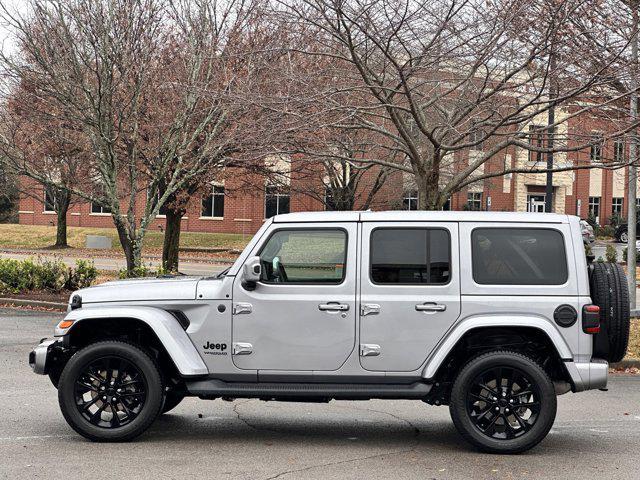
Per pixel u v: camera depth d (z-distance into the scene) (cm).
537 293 709
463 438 735
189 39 1806
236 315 723
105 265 3114
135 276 1800
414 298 712
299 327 719
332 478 618
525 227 720
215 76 1673
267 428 805
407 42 1291
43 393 951
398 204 2914
